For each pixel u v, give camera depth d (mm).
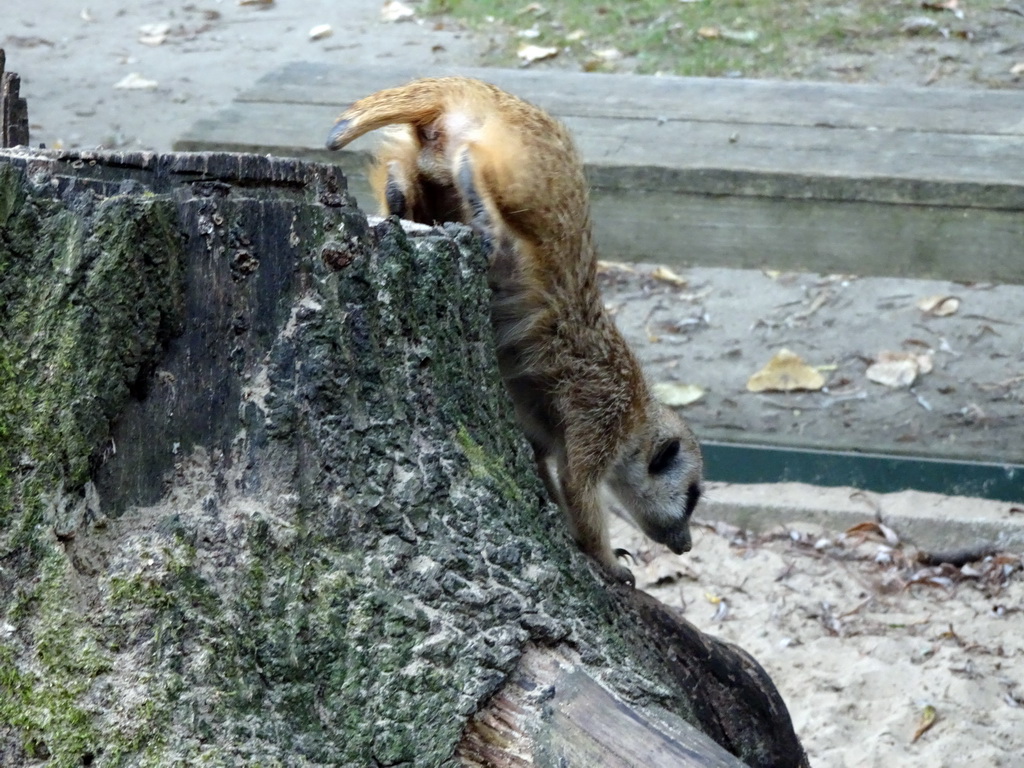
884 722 4160
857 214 4867
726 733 2953
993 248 4805
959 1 9586
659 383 6215
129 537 1745
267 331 1853
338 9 10109
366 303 1959
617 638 2371
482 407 2303
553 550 2416
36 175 1747
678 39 9180
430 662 1854
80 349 1724
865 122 5488
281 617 1771
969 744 4027
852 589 4910
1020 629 4645
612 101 5832
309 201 1889
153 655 1669
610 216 5055
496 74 6316
